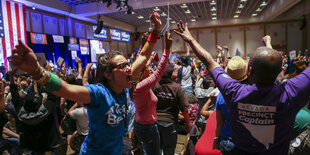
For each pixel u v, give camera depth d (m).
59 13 16.47
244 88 1.03
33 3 13.06
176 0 13.90
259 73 0.99
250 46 24.55
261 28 24.19
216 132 1.66
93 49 20.03
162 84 2.33
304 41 23.09
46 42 14.83
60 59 3.61
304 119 1.75
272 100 0.97
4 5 11.32
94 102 1.11
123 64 1.18
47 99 2.52
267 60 0.96
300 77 1.03
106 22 20.67
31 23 14.62
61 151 3.27
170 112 2.33
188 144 2.58
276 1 17.42
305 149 1.62
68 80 3.14
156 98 2.10
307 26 22.67
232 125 1.10
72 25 18.14
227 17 23.98
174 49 25.80
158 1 14.35
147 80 1.85
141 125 2.05
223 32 25.14
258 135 1.00
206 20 25.12
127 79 1.21
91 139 1.22
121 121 1.26
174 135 2.36
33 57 0.86
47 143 2.47
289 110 0.97
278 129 0.99
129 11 13.77
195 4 17.31
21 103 2.48
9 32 11.54
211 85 3.57
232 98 1.05
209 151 1.87
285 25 23.59
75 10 16.84
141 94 1.89
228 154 1.43
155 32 1.50
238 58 1.61
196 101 3.42
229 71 1.58
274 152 1.01
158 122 2.29
